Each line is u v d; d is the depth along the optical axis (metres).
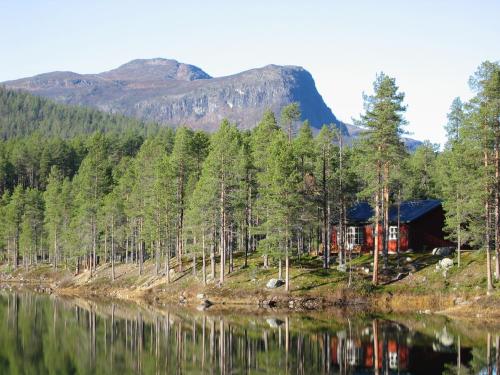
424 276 63.00
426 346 43.47
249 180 76.06
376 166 63.41
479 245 71.12
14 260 131.62
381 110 62.81
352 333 49.00
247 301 67.44
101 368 41.72
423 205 79.38
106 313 68.69
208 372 38.94
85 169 117.25
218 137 75.56
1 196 164.00
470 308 55.81
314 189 72.56
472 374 35.69
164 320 61.06
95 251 105.44
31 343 51.72
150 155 100.12
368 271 67.62
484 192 55.53
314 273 69.06
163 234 82.06
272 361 41.19
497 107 54.59
